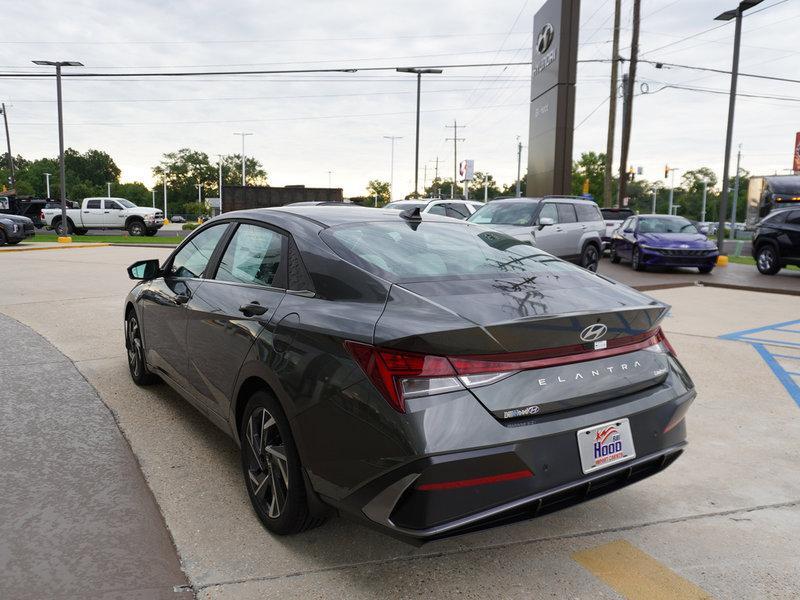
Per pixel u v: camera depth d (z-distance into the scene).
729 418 4.61
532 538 2.90
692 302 10.56
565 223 13.09
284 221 3.23
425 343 2.15
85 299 9.70
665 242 14.85
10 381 5.19
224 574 2.56
